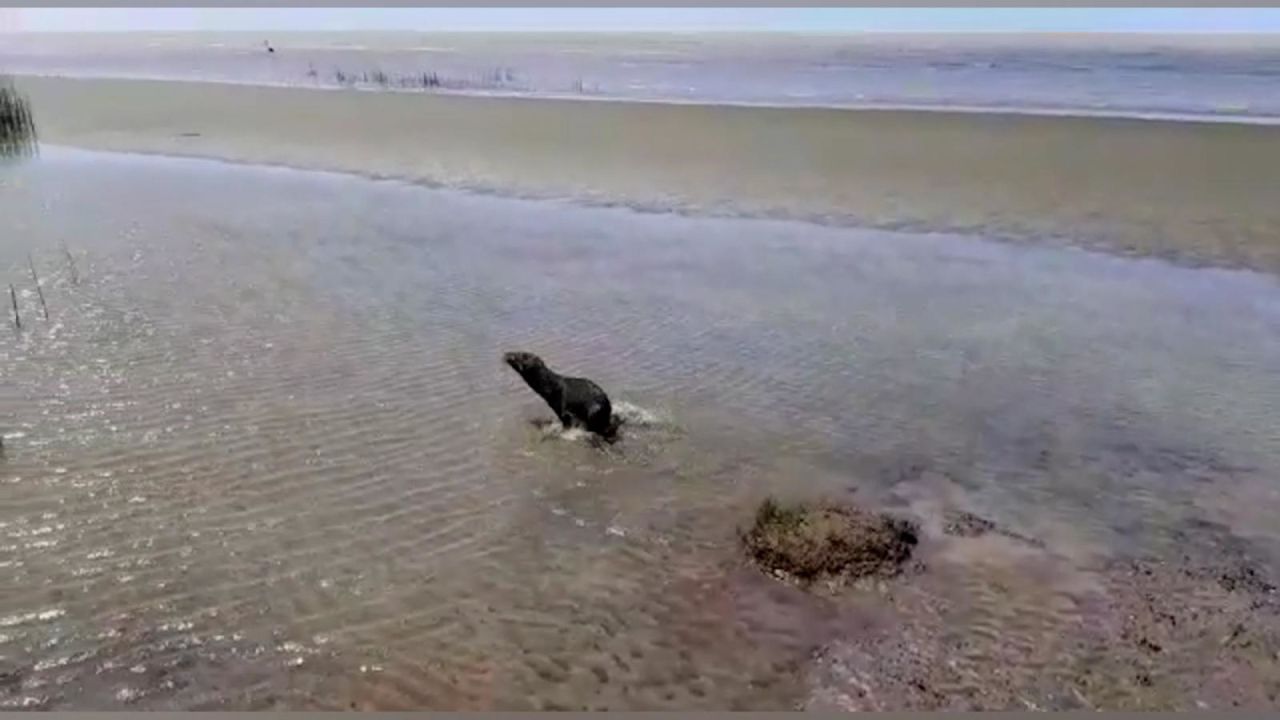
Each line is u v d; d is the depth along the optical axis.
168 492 9.31
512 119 34.53
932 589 8.09
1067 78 55.06
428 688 6.91
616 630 7.55
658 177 24.89
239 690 6.86
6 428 10.48
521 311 14.81
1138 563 8.52
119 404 11.15
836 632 7.55
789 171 25.23
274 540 8.61
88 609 7.62
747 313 14.91
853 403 11.78
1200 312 15.12
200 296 15.14
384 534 8.75
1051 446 10.77
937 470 10.19
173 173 25.89
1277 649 7.38
